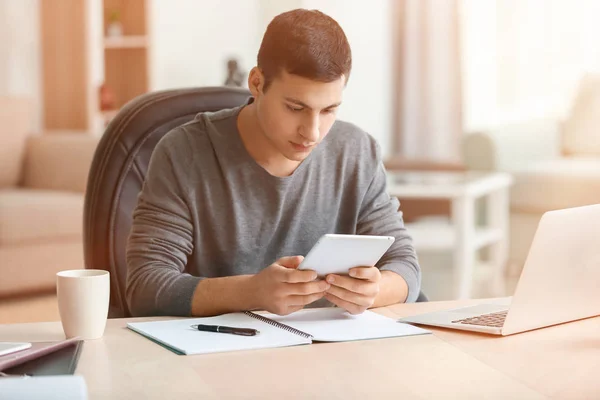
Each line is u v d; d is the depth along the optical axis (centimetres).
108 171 182
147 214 166
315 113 150
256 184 174
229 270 177
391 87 684
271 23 154
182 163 171
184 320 140
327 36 147
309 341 126
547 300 135
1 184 432
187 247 168
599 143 518
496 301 159
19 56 526
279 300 140
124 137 184
